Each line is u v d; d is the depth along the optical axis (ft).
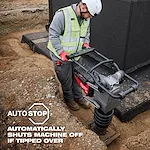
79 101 11.09
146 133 9.59
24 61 13.64
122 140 9.98
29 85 11.03
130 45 11.72
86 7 7.94
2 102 10.28
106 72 12.64
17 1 22.21
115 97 7.22
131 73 12.90
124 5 10.71
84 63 13.52
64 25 8.45
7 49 16.62
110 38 12.22
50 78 11.54
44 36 17.21
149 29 12.14
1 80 11.48
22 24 19.86
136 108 10.84
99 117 8.71
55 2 15.47
